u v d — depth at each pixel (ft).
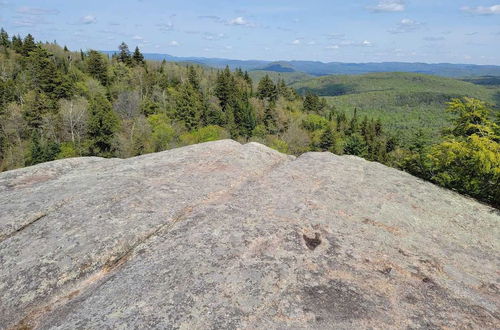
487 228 29.27
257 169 38.34
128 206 27.68
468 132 60.95
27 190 31.94
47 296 19.02
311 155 44.45
